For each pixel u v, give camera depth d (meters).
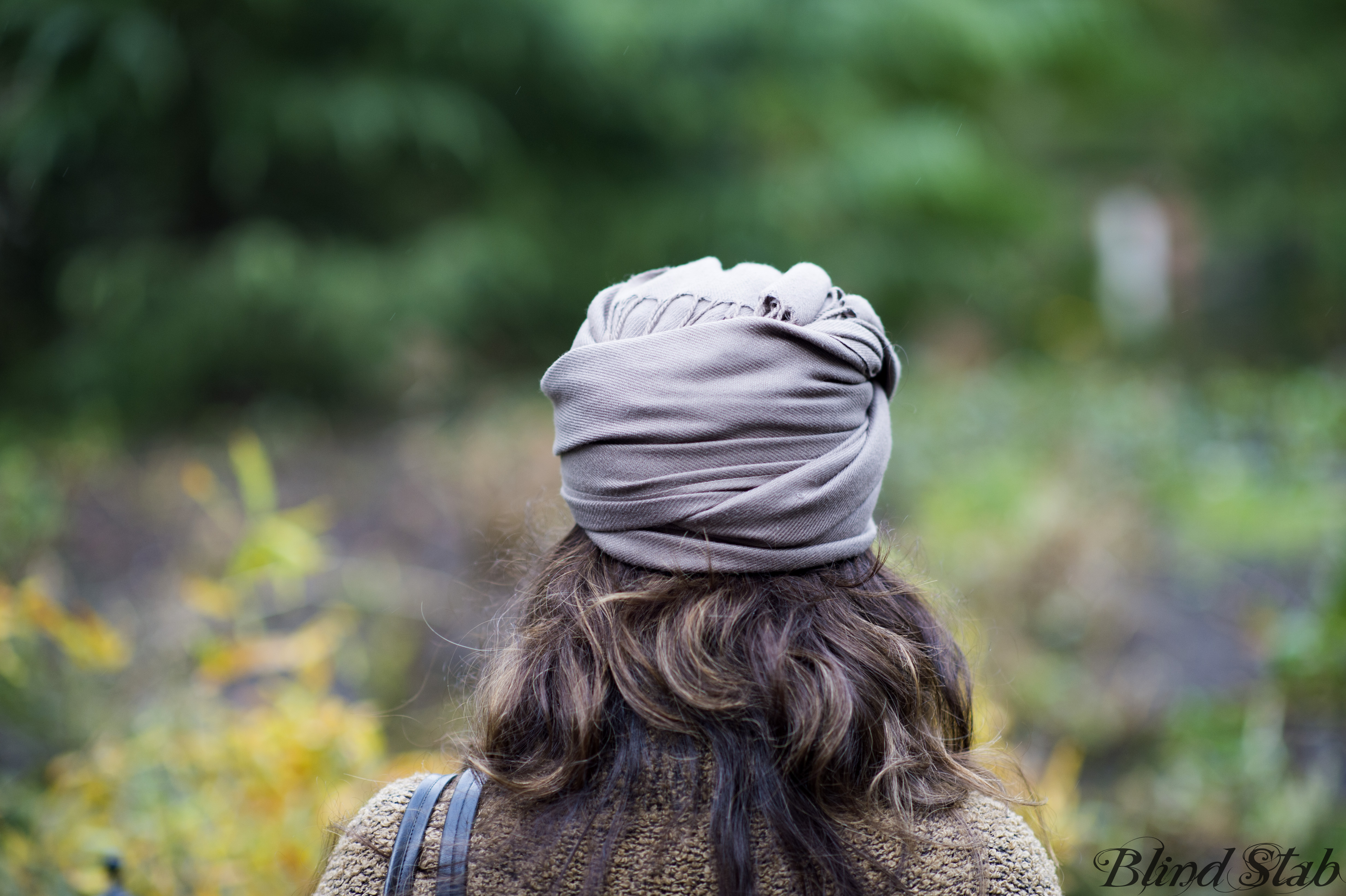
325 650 2.35
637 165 10.07
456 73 8.77
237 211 8.58
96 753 2.04
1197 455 6.36
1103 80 12.55
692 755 0.84
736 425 0.85
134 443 7.13
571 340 9.67
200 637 2.62
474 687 1.02
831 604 0.89
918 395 7.47
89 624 2.31
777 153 10.48
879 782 0.86
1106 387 8.11
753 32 9.46
